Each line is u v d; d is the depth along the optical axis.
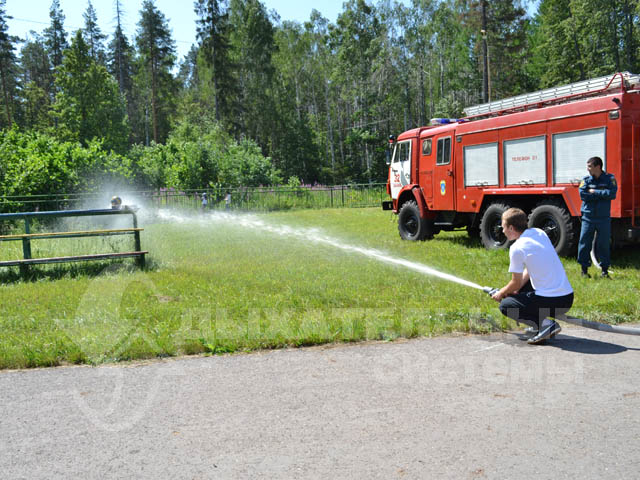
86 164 26.03
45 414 3.53
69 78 52.81
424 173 13.34
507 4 45.50
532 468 2.70
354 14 60.19
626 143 8.61
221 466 2.79
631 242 8.85
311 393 3.80
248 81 61.03
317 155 63.66
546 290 4.91
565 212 9.54
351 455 2.88
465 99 53.91
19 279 9.02
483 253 10.38
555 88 9.89
